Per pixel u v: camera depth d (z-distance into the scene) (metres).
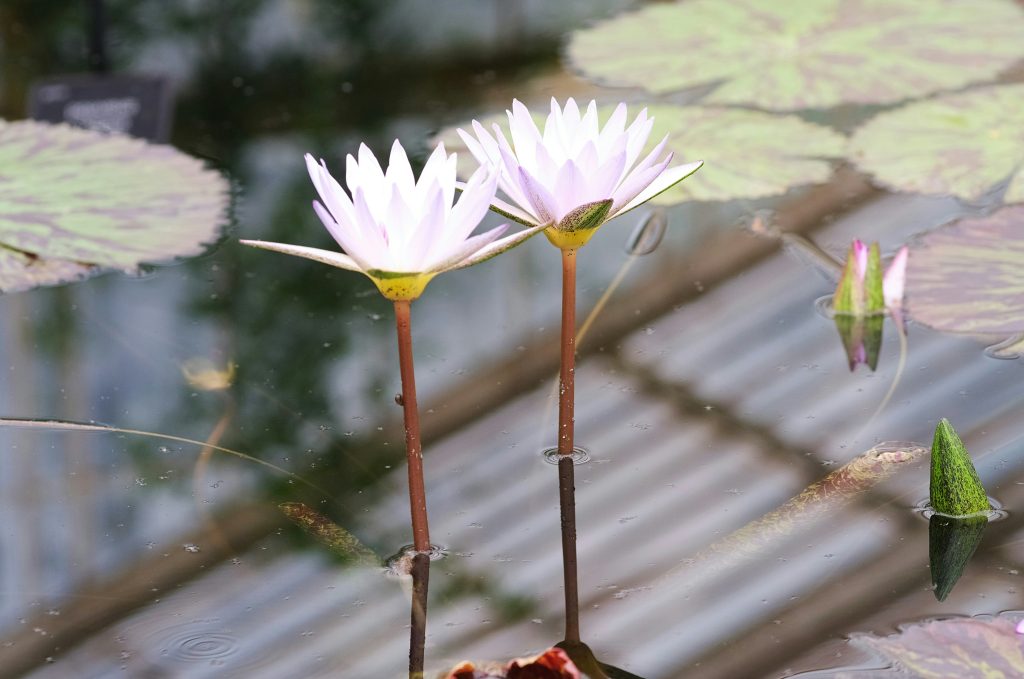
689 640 2.44
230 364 2.67
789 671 2.42
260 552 2.51
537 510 2.53
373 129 2.95
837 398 2.61
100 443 2.60
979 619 2.43
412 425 2.48
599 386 2.64
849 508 2.52
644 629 2.45
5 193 2.80
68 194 2.82
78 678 2.43
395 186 2.41
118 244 2.77
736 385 2.63
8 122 2.92
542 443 2.59
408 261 2.43
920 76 2.95
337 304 2.74
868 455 2.55
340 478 2.57
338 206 2.42
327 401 2.63
